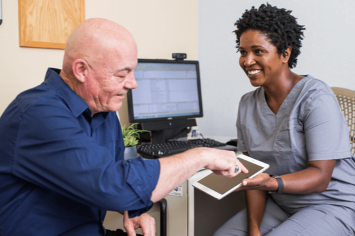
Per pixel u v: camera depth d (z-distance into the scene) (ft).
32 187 2.46
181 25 6.98
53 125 2.23
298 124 3.78
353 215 3.60
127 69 2.52
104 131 3.14
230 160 2.84
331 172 3.51
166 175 2.38
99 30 2.40
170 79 5.75
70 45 2.48
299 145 3.79
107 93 2.56
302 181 3.41
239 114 4.62
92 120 2.93
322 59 5.95
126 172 2.22
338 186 3.70
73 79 2.58
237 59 6.92
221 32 7.09
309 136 3.59
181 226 4.16
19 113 2.30
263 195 4.25
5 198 2.47
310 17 5.99
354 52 5.57
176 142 5.27
